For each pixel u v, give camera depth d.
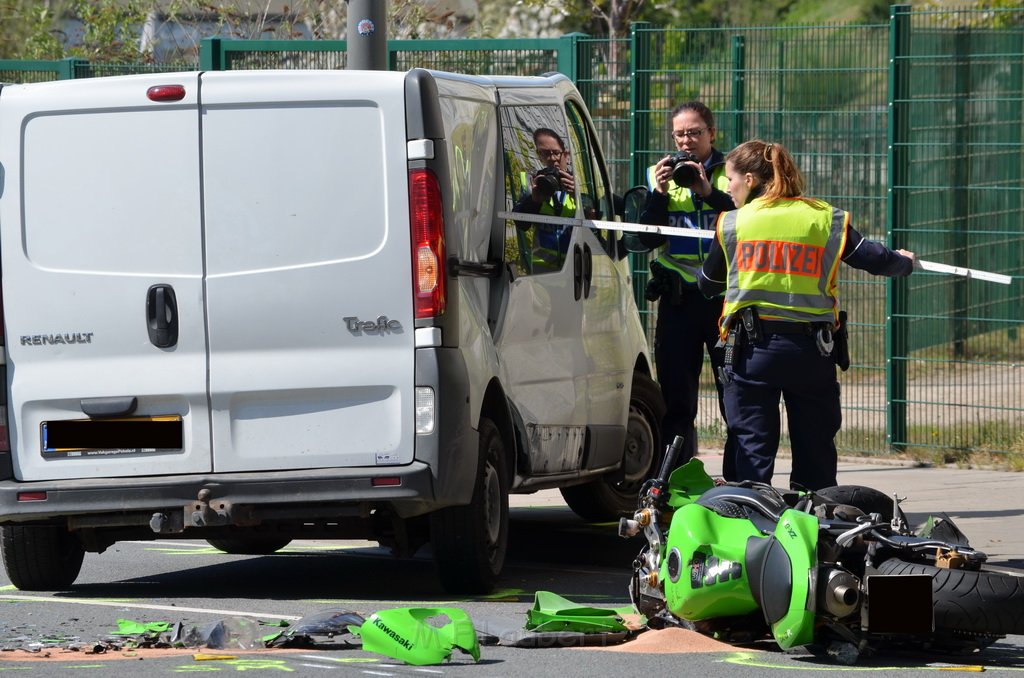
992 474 45.81
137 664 23.47
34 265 29.48
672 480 26.28
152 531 30.53
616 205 38.44
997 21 53.59
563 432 33.78
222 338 28.91
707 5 124.19
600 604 29.25
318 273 28.67
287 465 28.73
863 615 22.69
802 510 24.67
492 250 31.27
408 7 74.06
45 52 86.38
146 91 29.12
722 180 36.34
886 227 48.47
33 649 24.75
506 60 53.69
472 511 29.45
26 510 29.22
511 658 23.83
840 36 48.94
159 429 29.12
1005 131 49.91
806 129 49.47
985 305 49.94
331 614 25.78
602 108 52.38
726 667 22.95
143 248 29.19
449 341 28.61
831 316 29.41
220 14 77.56
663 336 36.75
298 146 28.84
